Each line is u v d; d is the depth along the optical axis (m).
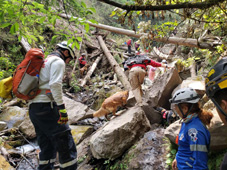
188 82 3.91
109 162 3.34
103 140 3.28
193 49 6.21
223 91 0.92
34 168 3.68
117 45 12.22
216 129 2.14
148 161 2.76
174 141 2.61
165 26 2.35
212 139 2.18
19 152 4.05
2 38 8.07
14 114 5.24
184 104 1.78
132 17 2.01
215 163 2.22
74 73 8.90
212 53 3.62
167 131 2.70
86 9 1.95
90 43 10.61
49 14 2.06
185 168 1.73
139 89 4.11
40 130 2.96
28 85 2.56
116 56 10.31
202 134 1.65
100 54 10.17
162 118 3.97
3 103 6.00
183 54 6.87
